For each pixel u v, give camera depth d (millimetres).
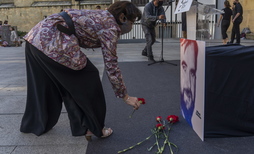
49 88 2277
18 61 7254
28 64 2242
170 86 4250
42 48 1875
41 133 2391
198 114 2355
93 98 2119
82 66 1965
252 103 2309
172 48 9922
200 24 4371
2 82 4594
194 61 2334
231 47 2361
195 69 2328
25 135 2486
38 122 2406
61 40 1875
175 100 3512
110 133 2482
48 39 1878
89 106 2102
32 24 24484
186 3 2977
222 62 2307
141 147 2262
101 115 2213
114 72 1949
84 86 2049
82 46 2049
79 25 1893
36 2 24188
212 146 2248
